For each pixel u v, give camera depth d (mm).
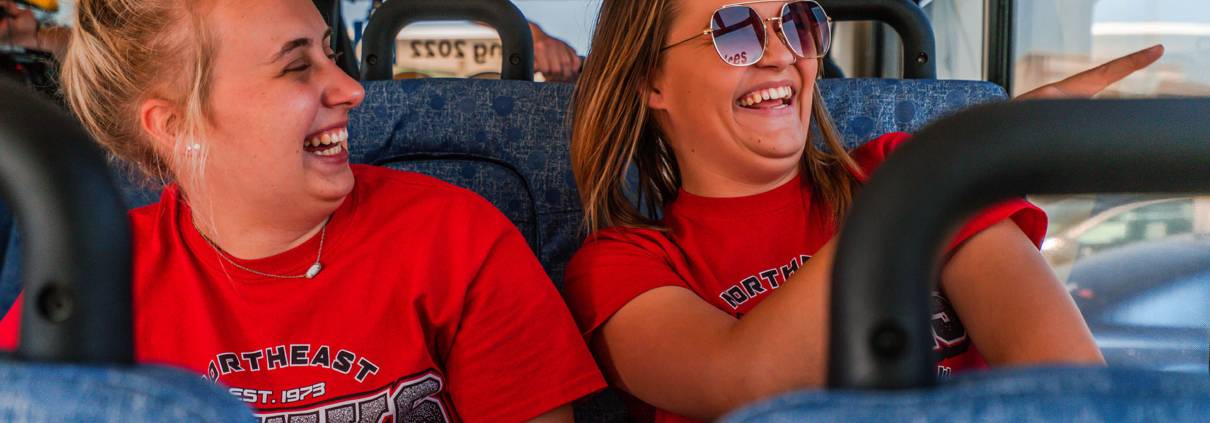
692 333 1245
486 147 1723
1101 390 363
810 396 381
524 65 1855
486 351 1259
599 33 1546
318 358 1214
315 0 1825
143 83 1137
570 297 1477
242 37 1105
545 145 1723
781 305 1105
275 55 1119
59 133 453
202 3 1099
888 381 385
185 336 1214
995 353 1145
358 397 1219
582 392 1271
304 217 1200
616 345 1360
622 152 1539
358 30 3625
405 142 1728
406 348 1236
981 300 1162
